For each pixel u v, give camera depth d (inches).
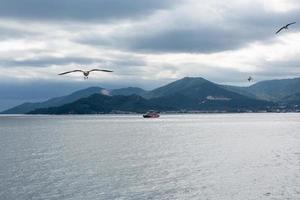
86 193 2155.5
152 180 2481.5
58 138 5994.1
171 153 3895.2
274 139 5570.9
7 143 5123.0
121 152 3996.1
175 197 2065.7
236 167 2955.2
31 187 2303.2
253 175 2613.2
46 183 2410.2
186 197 2064.5
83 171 2819.9
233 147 4461.1
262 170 2802.7
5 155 3777.1
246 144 4825.3
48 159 3469.5
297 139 5551.2
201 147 4490.7
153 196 2087.8
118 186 2314.2
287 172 2706.7
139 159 3444.9
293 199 2000.5
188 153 3885.3
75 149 4315.9
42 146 4682.6
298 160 3294.8
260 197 2047.2
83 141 5383.9
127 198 2048.5
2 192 2186.3
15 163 3225.9
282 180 2436.0
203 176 2598.4
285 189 2202.3
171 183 2386.8
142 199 2028.8
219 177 2559.1
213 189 2226.9
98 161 3326.8
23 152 4040.4
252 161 3262.8
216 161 3284.9
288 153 3816.4
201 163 3174.2
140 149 4291.3
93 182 2431.1
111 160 3383.4
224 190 2201.0
